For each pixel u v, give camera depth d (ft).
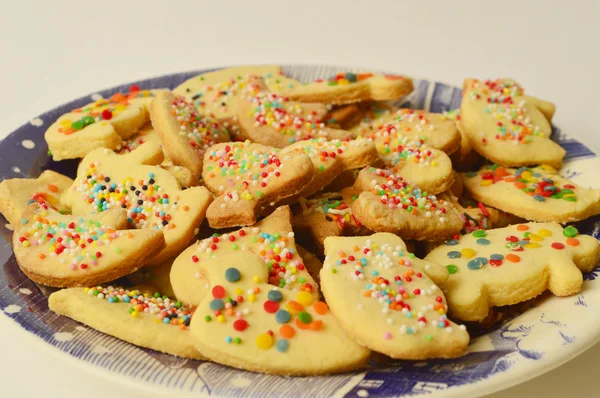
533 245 1.17
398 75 1.57
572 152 1.43
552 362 1.01
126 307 1.09
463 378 0.99
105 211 1.20
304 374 1.00
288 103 1.46
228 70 1.65
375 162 1.32
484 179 1.37
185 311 1.11
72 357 1.03
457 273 1.13
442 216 1.22
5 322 1.09
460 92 1.59
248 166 1.27
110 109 1.44
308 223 1.24
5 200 1.27
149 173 1.27
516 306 1.16
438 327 1.01
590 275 1.17
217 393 0.97
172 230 1.19
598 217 1.28
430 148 1.35
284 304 1.05
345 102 1.51
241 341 1.01
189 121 1.39
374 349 1.01
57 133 1.39
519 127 1.42
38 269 1.12
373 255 1.11
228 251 1.15
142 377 0.99
